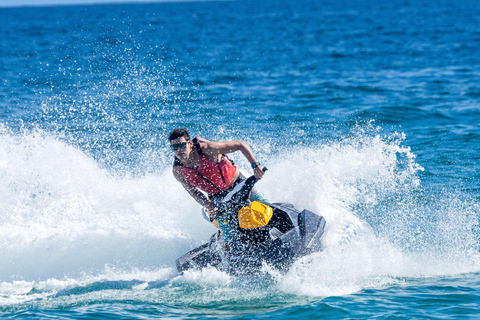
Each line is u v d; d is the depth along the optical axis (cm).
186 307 1981
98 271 2445
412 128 4800
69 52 12000
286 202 2786
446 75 8156
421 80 7738
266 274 2198
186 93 6606
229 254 2345
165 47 13738
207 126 4853
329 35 19200
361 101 6134
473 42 13862
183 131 2259
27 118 5162
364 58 11175
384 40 15975
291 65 10069
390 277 2188
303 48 13975
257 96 6475
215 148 2288
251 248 2336
